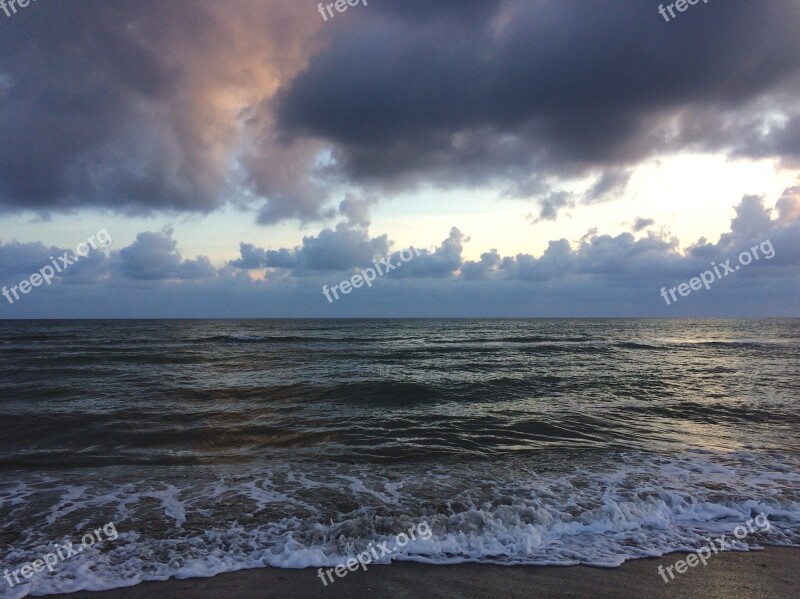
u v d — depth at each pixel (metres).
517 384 17.05
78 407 12.62
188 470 7.88
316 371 20.52
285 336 47.84
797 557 5.08
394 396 14.63
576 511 6.12
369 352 30.17
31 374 19.09
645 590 4.42
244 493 6.79
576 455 8.85
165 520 5.83
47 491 6.82
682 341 46.62
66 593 4.25
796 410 12.90
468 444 9.62
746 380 18.58
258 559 4.91
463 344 39.22
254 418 11.61
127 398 13.96
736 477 7.53
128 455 8.75
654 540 5.46
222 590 4.33
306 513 6.07
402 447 9.36
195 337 45.03
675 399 14.43
